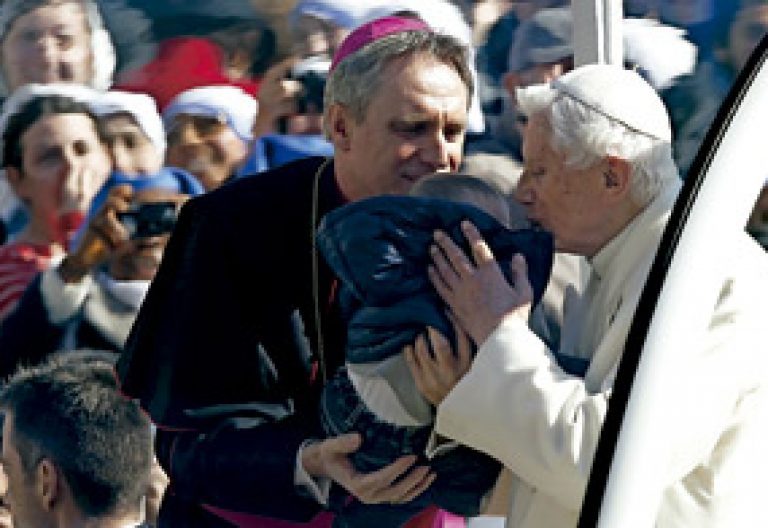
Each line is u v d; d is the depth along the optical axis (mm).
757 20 15609
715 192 7883
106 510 11000
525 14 14922
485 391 8359
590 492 7852
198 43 14742
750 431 8391
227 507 9602
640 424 7805
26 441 10992
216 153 14555
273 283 9688
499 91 14680
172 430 9734
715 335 8359
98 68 14594
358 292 8664
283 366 9703
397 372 8680
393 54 9070
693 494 8414
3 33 14484
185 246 9883
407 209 8602
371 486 8875
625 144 8508
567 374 8477
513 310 8469
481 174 13219
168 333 9812
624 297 8633
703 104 15500
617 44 10172
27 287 13930
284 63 14789
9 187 14141
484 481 8953
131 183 14258
